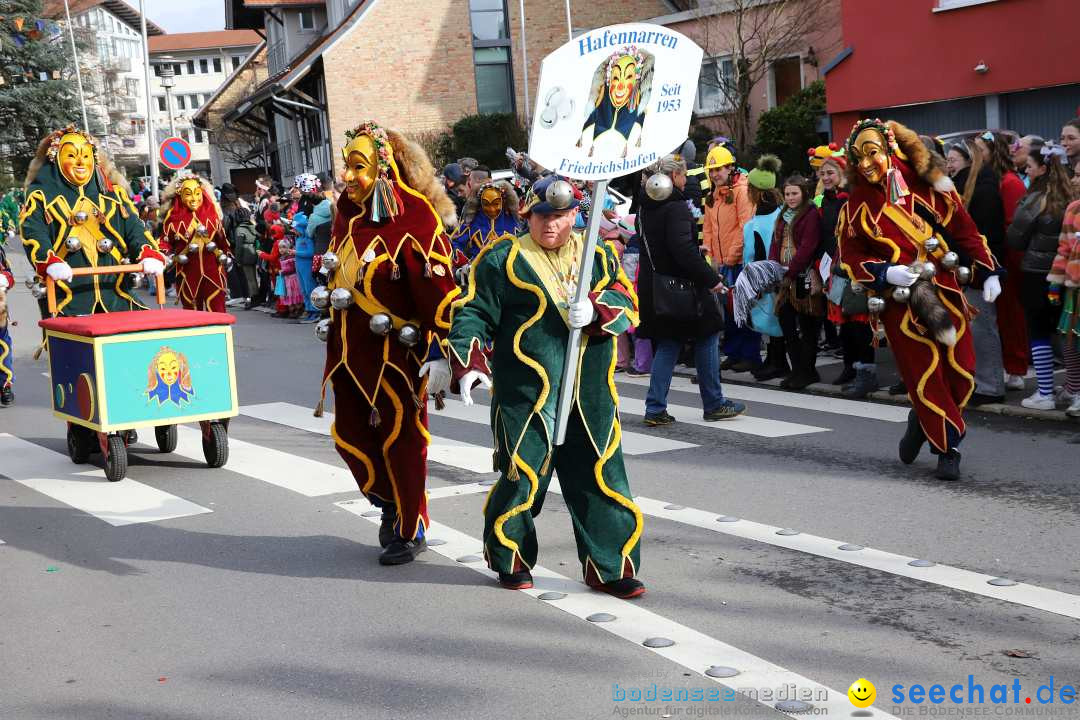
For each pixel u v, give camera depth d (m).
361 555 5.90
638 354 11.29
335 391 5.70
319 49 34.75
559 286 4.90
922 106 19.19
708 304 8.65
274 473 7.84
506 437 5.00
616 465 5.05
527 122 32.28
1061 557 5.30
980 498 6.34
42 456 8.77
